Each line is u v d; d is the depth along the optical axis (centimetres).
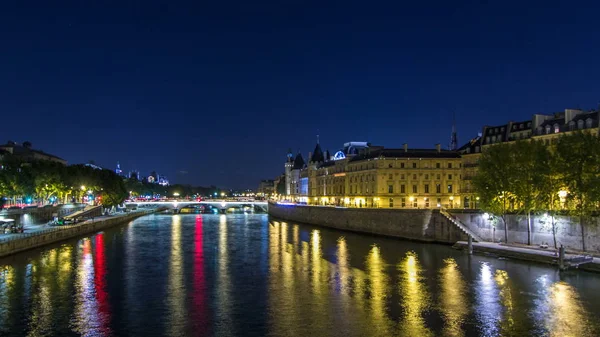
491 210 9650
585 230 8262
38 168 15100
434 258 8762
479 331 4756
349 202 19050
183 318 5222
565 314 5216
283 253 9750
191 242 11881
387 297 5988
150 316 5294
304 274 7431
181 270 7825
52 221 14200
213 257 9231
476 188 9825
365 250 10025
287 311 5447
